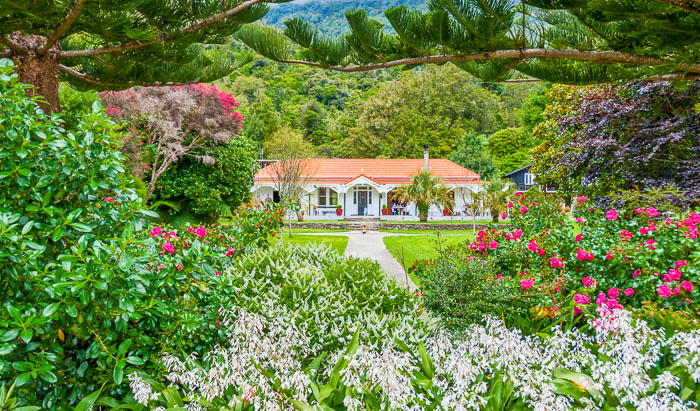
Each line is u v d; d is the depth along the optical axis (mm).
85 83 5301
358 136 44406
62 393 2184
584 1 3342
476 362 2566
